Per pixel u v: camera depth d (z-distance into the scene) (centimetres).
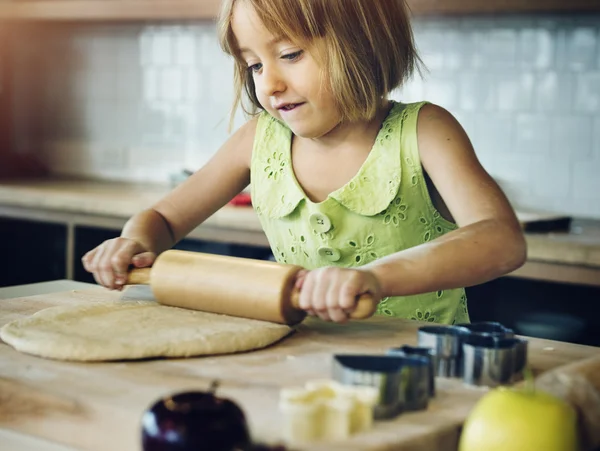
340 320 97
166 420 61
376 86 130
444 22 267
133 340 94
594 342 217
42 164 348
